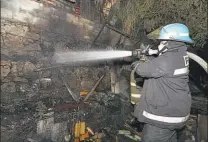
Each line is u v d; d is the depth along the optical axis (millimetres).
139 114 2611
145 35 4723
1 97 2900
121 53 4230
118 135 3875
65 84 3617
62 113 3350
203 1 3951
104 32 4465
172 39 2531
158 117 2484
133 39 4824
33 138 3014
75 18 3922
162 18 4410
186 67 2555
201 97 5461
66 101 3533
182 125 2596
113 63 4676
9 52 3016
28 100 3115
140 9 4441
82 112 3582
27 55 3215
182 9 4066
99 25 4422
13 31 3039
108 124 4004
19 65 3109
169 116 2479
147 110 2537
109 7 4668
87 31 4168
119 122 4184
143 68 2488
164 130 2547
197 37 4234
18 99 3033
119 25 4754
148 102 2521
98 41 4355
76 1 3939
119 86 4809
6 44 2977
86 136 3625
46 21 3449
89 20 4207
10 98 2988
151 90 2518
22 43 3156
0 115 2828
